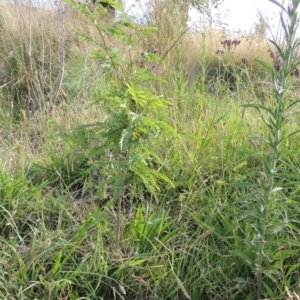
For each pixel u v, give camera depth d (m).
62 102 3.27
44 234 1.92
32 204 2.12
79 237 1.85
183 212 2.04
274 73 1.48
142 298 1.74
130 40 1.67
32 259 1.74
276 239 1.75
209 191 2.18
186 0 4.07
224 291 1.75
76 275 1.73
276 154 1.54
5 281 1.67
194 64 4.59
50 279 1.70
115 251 1.82
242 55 4.88
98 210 1.88
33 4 4.34
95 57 1.73
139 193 2.21
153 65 3.14
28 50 3.66
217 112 2.80
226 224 1.86
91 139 1.84
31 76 3.96
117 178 1.71
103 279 1.77
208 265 1.78
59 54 3.94
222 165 2.22
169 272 1.78
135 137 1.66
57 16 4.33
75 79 4.01
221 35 5.26
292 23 1.43
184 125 2.57
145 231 1.88
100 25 1.62
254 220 1.91
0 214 2.09
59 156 2.55
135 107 1.67
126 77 1.80
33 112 3.50
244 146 2.42
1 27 4.59
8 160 2.53
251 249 1.70
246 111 2.86
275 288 1.71
